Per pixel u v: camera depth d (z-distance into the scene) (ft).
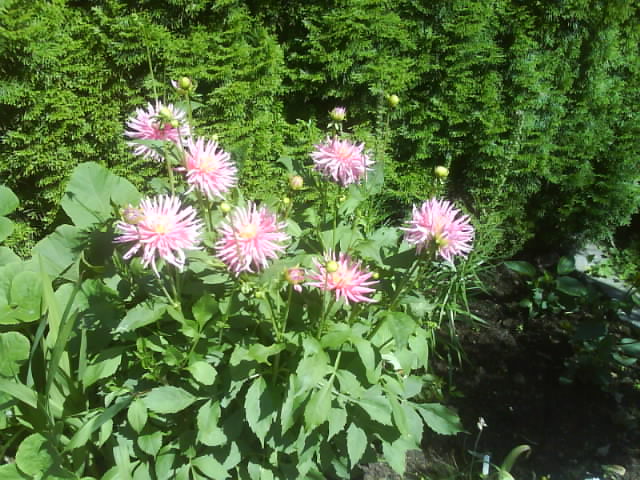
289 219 3.42
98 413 3.06
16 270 3.60
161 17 4.71
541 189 6.65
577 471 4.03
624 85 6.34
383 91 5.41
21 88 4.31
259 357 2.80
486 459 3.85
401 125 5.89
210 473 3.03
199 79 4.89
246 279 2.87
